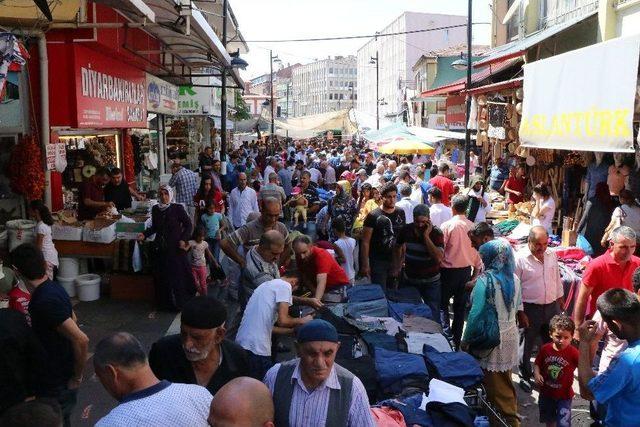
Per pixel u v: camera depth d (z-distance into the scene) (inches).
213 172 531.2
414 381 186.2
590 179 396.8
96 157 498.3
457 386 193.3
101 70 436.1
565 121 315.9
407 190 406.0
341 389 125.3
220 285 408.2
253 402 101.3
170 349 144.4
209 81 982.4
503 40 881.5
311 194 590.6
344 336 220.7
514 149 515.2
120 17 438.9
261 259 215.3
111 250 371.6
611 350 184.5
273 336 204.8
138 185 666.8
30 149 348.8
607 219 373.1
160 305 351.6
